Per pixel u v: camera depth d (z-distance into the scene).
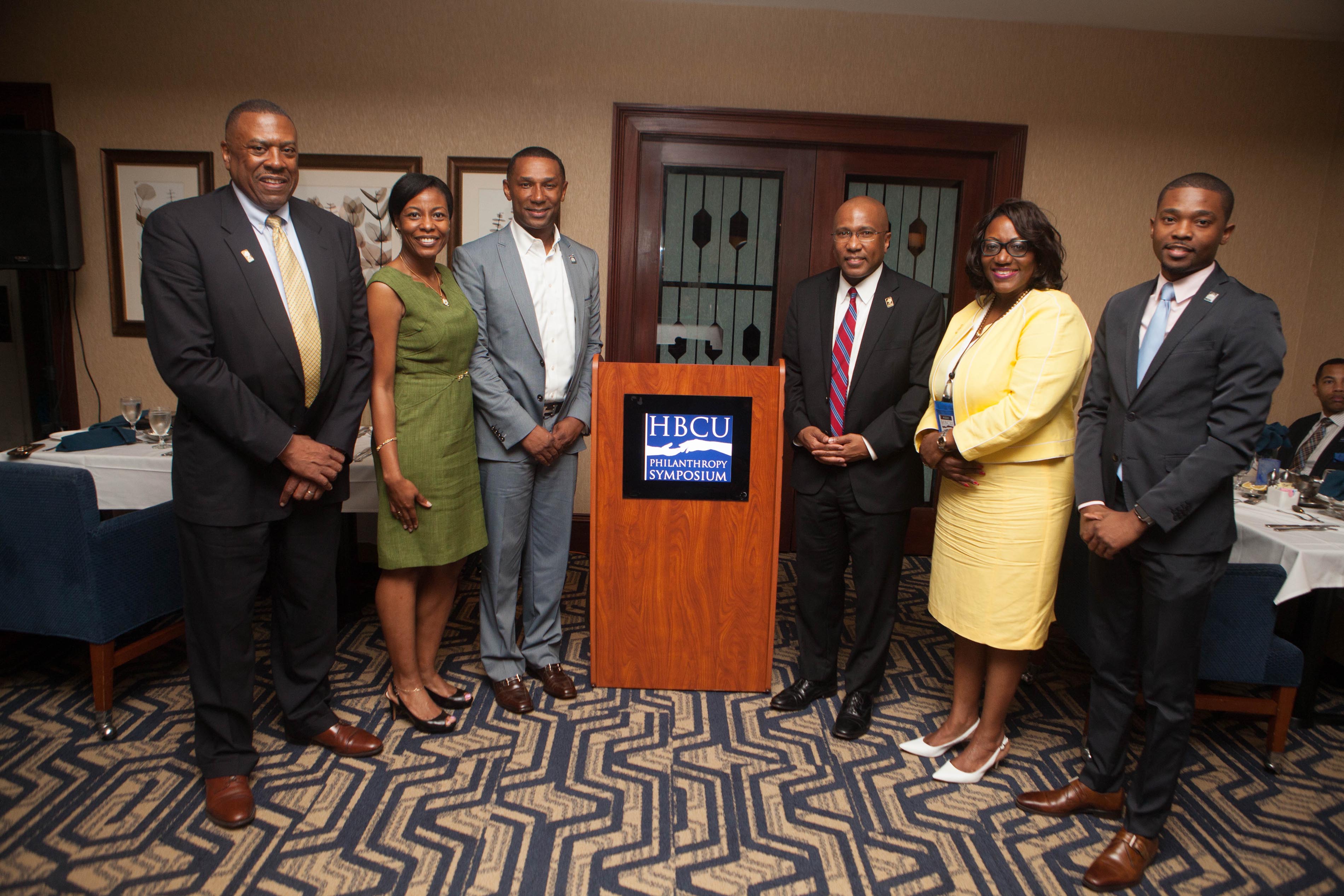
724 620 2.43
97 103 3.51
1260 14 3.39
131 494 2.57
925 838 1.83
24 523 2.02
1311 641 2.35
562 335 2.29
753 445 2.32
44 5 3.45
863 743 2.22
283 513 1.84
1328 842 1.85
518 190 2.18
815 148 3.66
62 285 3.61
